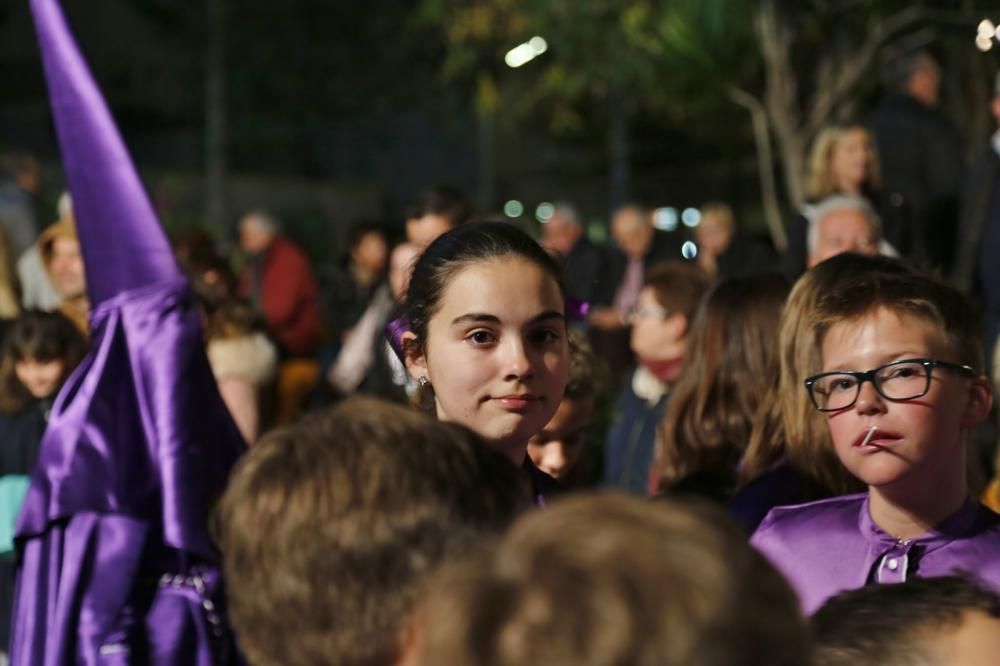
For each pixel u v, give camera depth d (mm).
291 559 1948
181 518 3875
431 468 1987
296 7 25969
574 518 1455
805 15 10375
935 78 8969
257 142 28297
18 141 27828
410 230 7008
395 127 28953
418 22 17609
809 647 1498
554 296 3082
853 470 3031
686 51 10250
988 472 6664
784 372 3455
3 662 5762
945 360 2996
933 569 3004
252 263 12531
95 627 3793
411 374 3279
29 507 3947
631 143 21609
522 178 24844
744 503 3701
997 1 9523
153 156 29094
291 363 8914
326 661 1942
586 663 1369
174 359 4035
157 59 28719
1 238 8758
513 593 1428
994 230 7934
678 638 1361
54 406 4043
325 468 1982
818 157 7680
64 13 4219
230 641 3906
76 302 6914
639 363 6328
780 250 10109
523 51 14625
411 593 1912
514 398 3020
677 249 12008
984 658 1983
